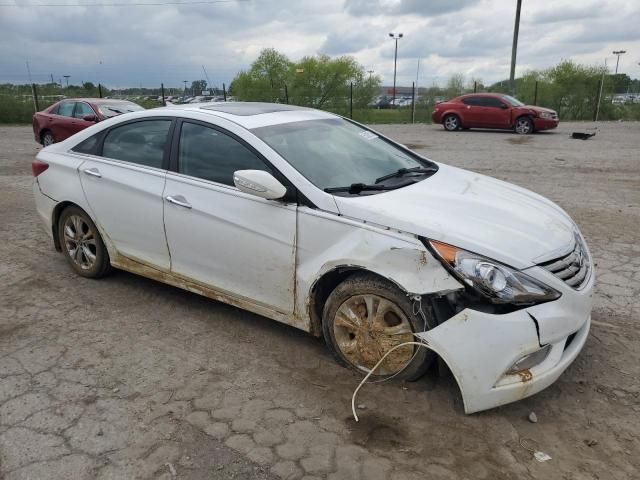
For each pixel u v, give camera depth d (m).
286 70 38.91
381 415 3.08
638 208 7.60
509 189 4.15
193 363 3.65
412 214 3.20
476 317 2.90
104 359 3.70
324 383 3.40
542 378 2.94
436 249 3.00
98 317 4.32
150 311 4.41
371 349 3.34
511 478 2.63
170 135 4.22
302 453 2.79
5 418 3.08
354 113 35.62
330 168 3.77
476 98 20.94
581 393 3.29
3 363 3.66
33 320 4.27
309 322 3.57
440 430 2.96
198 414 3.10
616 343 3.85
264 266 3.66
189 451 2.80
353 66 37.62
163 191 4.13
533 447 2.84
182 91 27.84
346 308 3.39
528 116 19.64
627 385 3.37
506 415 3.09
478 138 18.34
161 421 3.04
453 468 2.69
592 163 11.91
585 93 30.61
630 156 13.02
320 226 3.37
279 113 4.37
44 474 2.66
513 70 27.25
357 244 3.22
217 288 4.01
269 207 3.58
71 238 5.02
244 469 2.68
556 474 2.65
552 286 2.98
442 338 2.97
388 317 3.26
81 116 14.06
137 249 4.46
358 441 2.88
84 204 4.71
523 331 2.86
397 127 24.67
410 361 3.20
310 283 3.44
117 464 2.72
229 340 3.95
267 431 2.96
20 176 10.75
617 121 28.61
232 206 3.75
